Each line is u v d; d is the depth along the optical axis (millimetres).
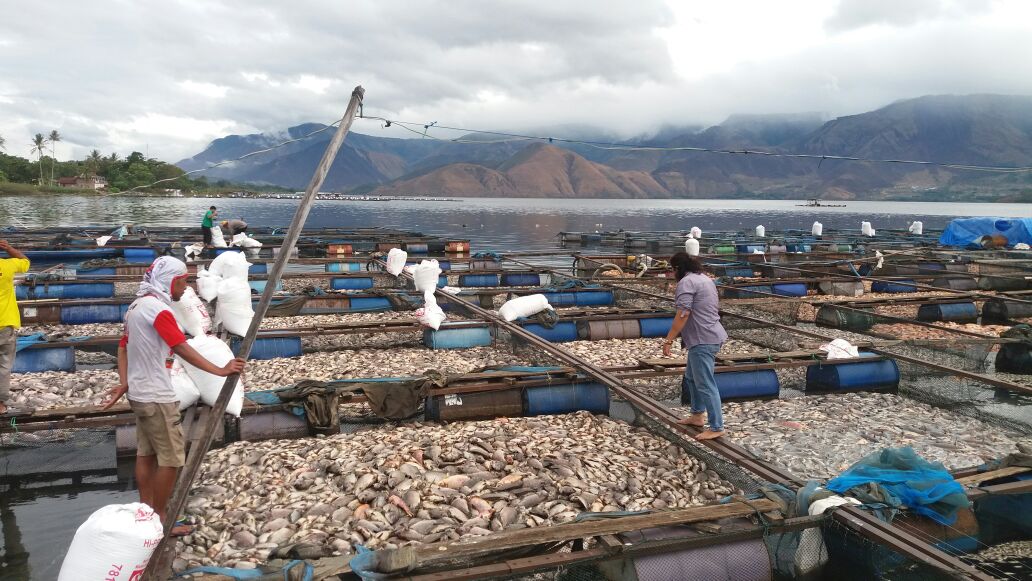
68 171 180125
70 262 28797
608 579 5598
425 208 148500
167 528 5145
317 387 9414
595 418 10156
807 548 6000
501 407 10055
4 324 8344
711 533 5730
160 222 58781
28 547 6434
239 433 8883
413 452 8078
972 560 6336
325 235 40844
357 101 5969
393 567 4973
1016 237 36750
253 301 17188
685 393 11695
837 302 18828
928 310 18812
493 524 6602
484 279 23312
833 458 9000
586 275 26703
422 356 13828
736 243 39250
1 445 8930
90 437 9289
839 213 143250
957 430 10219
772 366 12000
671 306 19062
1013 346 14109
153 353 5770
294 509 6820
